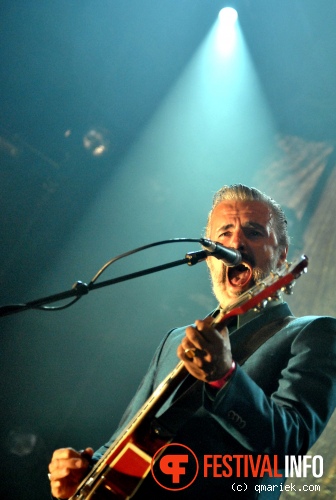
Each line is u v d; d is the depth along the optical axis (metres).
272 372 1.90
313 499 4.89
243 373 1.59
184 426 1.82
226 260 2.05
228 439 1.78
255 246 2.18
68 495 1.85
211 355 1.46
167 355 2.24
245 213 2.24
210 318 1.58
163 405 1.88
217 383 1.57
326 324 1.93
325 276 6.41
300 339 1.91
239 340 2.00
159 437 1.77
